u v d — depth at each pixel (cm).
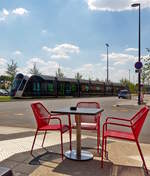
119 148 573
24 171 410
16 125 949
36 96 3225
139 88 2200
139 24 2222
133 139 441
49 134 727
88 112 473
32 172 406
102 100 3341
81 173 406
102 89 5147
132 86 7756
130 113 1477
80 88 4347
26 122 1038
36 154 509
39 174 398
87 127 543
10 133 740
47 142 619
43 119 536
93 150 551
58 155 505
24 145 582
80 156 489
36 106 529
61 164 450
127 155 515
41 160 470
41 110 546
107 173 408
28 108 1744
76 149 512
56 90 3675
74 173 405
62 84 3831
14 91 3064
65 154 505
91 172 412
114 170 423
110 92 5512
